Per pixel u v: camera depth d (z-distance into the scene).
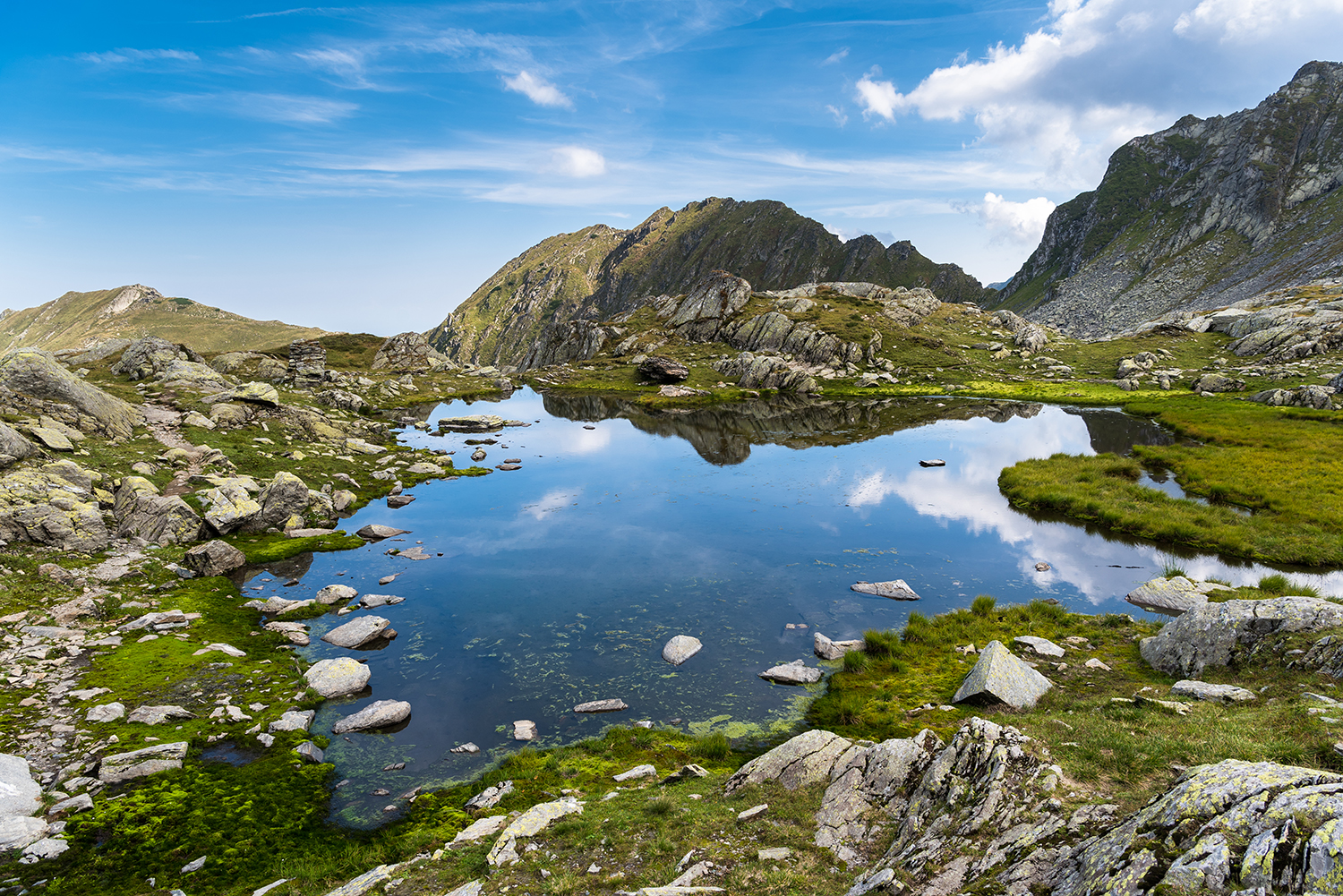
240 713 23.98
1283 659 20.59
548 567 42.78
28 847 16.08
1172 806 9.52
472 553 45.59
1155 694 20.42
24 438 42.31
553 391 157.62
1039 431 87.50
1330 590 33.12
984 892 10.46
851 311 179.12
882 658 28.34
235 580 39.28
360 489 61.12
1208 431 75.25
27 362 50.53
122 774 19.44
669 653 29.86
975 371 140.88
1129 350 141.50
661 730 23.72
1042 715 18.52
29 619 29.44
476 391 153.75
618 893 12.72
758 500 58.62
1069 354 146.75
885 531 48.62
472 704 26.30
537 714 25.41
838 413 112.25
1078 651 26.88
